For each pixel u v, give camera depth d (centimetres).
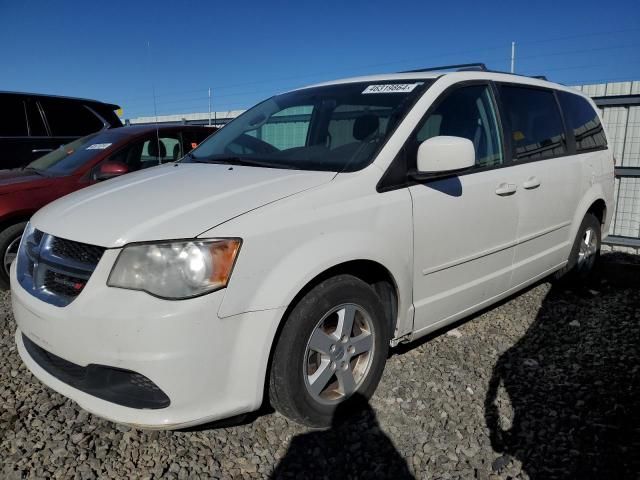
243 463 240
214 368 217
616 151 684
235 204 237
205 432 260
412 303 293
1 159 711
